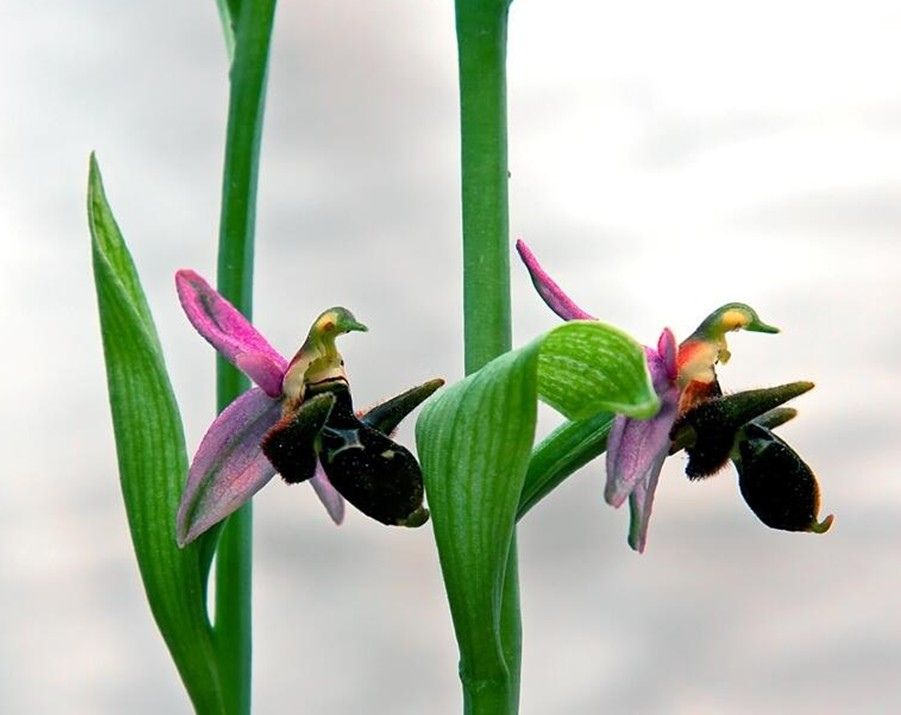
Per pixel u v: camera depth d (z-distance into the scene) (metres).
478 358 0.30
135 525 0.31
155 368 0.31
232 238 0.32
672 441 0.30
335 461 0.30
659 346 0.30
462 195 0.31
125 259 0.31
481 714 0.30
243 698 0.32
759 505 0.30
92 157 0.31
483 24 0.30
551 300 0.30
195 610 0.31
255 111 0.32
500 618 0.30
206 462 0.30
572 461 0.30
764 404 0.30
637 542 0.30
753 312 0.30
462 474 0.29
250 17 0.32
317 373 0.30
